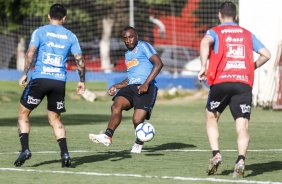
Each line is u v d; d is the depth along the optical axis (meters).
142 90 28.67
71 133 37.62
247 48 22.91
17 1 93.25
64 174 23.09
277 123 46.62
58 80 24.53
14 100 65.31
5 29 95.88
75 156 28.06
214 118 23.14
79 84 25.05
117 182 21.41
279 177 22.61
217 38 22.86
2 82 86.19
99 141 27.28
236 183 21.25
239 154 22.27
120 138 35.47
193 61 93.38
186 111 56.62
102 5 98.38
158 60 29.11
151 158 27.58
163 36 97.94
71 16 96.19
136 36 29.45
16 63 98.50
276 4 58.75
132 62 29.39
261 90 59.44
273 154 29.47
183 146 32.25
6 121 45.66
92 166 25.11
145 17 98.06
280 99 58.34
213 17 94.69
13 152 29.14
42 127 41.34
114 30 101.62
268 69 59.09
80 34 98.88
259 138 36.78
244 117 22.72
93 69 88.25
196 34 96.50
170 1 96.50
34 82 24.48
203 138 36.00
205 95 68.69
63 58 24.66
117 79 70.06
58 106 24.66
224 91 22.67
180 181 21.61
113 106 28.45
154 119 48.62
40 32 24.53
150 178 22.22
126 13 98.75
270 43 58.94
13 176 22.59
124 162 26.30
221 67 22.75
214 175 23.00
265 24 58.94
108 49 100.00
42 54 24.48
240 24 59.78
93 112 54.56
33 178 22.20
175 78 73.25
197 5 95.38
